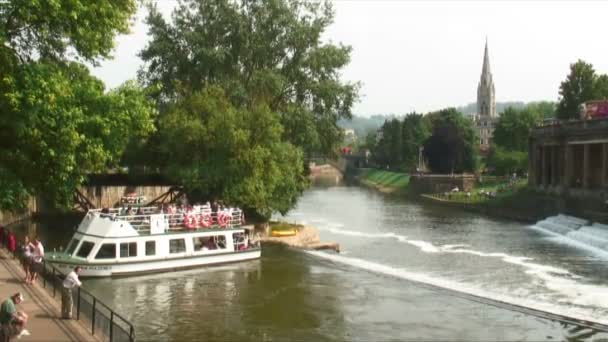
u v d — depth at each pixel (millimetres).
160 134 66000
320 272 45562
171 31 69938
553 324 32969
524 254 61594
